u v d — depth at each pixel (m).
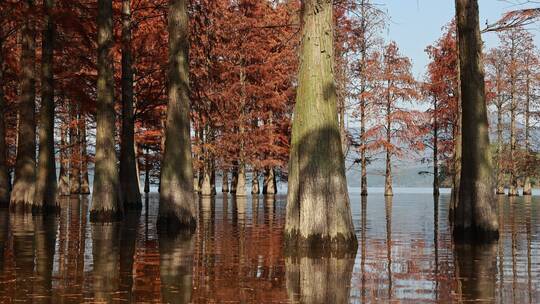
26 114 18.73
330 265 7.98
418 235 12.61
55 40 19.94
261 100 35.75
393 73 37.59
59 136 37.28
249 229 13.59
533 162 42.03
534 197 39.81
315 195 9.46
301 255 8.88
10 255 8.68
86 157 37.03
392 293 6.09
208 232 12.80
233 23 31.56
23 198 18.33
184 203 12.91
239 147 36.16
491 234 11.48
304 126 9.62
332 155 9.53
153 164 42.91
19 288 6.19
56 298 5.70
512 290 6.27
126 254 8.95
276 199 32.00
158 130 35.12
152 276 6.99
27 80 18.80
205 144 35.50
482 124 11.84
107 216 15.48
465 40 11.94
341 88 34.31
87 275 7.00
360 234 12.86
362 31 33.00
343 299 5.79
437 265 8.09
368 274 7.27
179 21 13.07
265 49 33.50
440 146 37.97
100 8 15.91
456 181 16.41
